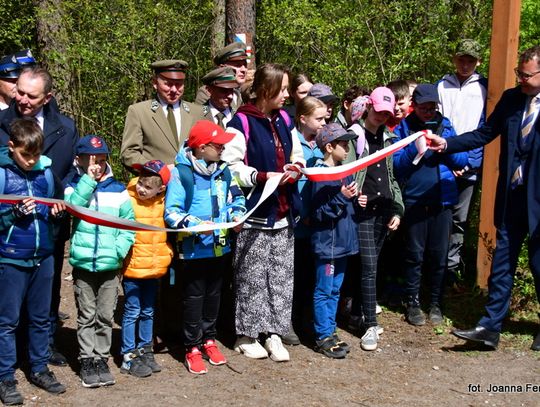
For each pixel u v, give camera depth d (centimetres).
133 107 507
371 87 840
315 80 886
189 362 469
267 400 429
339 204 484
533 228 497
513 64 598
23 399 416
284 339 520
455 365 491
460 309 597
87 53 961
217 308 480
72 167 462
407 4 870
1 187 407
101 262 434
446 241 566
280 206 482
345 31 879
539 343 514
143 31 962
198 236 454
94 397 427
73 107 1032
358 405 427
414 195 557
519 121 505
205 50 1096
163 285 515
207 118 533
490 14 859
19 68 466
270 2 999
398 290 606
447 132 573
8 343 415
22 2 1194
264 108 482
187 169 453
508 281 510
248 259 484
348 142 495
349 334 548
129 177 998
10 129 405
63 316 572
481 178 669
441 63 853
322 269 497
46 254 425
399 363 493
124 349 466
